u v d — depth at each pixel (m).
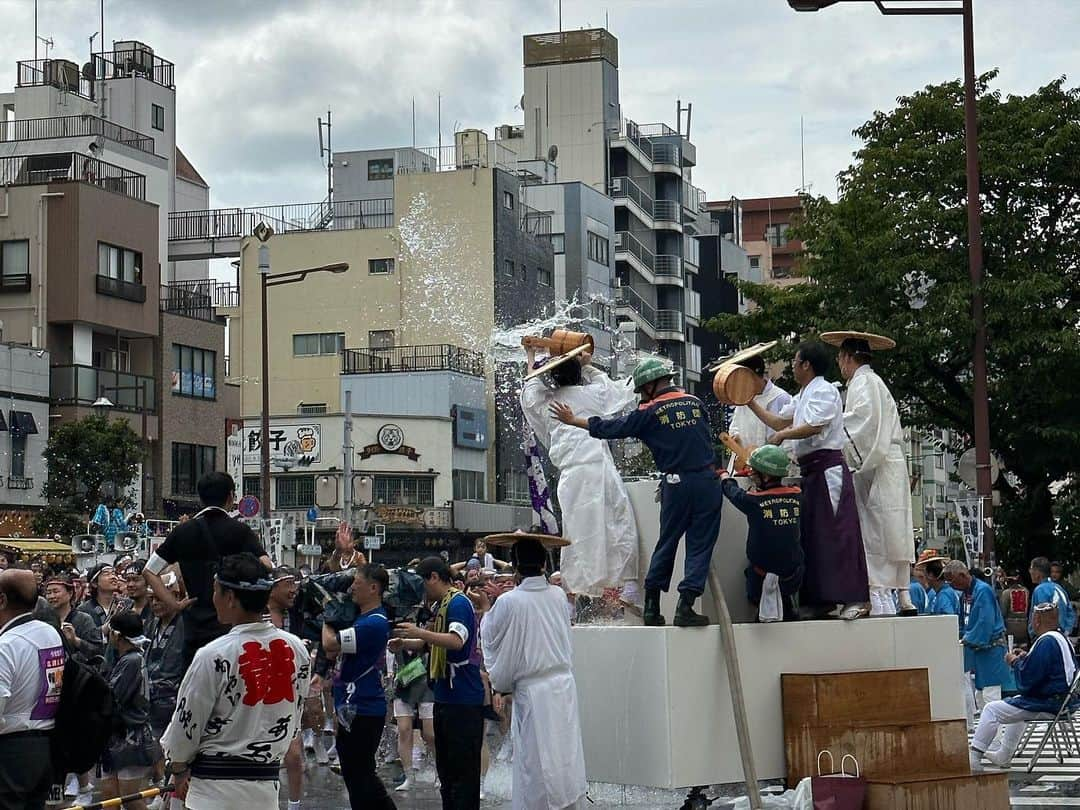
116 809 10.02
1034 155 35.22
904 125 37.25
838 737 11.18
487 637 10.52
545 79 83.50
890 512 11.98
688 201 91.44
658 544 11.19
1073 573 38.34
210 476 10.76
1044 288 33.31
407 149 75.06
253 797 7.66
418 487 65.00
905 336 34.06
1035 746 19.19
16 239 52.59
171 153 74.06
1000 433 35.44
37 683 8.81
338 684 10.88
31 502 49.25
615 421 11.20
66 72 68.44
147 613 14.03
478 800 11.31
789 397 12.30
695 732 10.93
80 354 52.56
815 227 37.12
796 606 11.84
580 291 74.88
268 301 69.94
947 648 12.29
